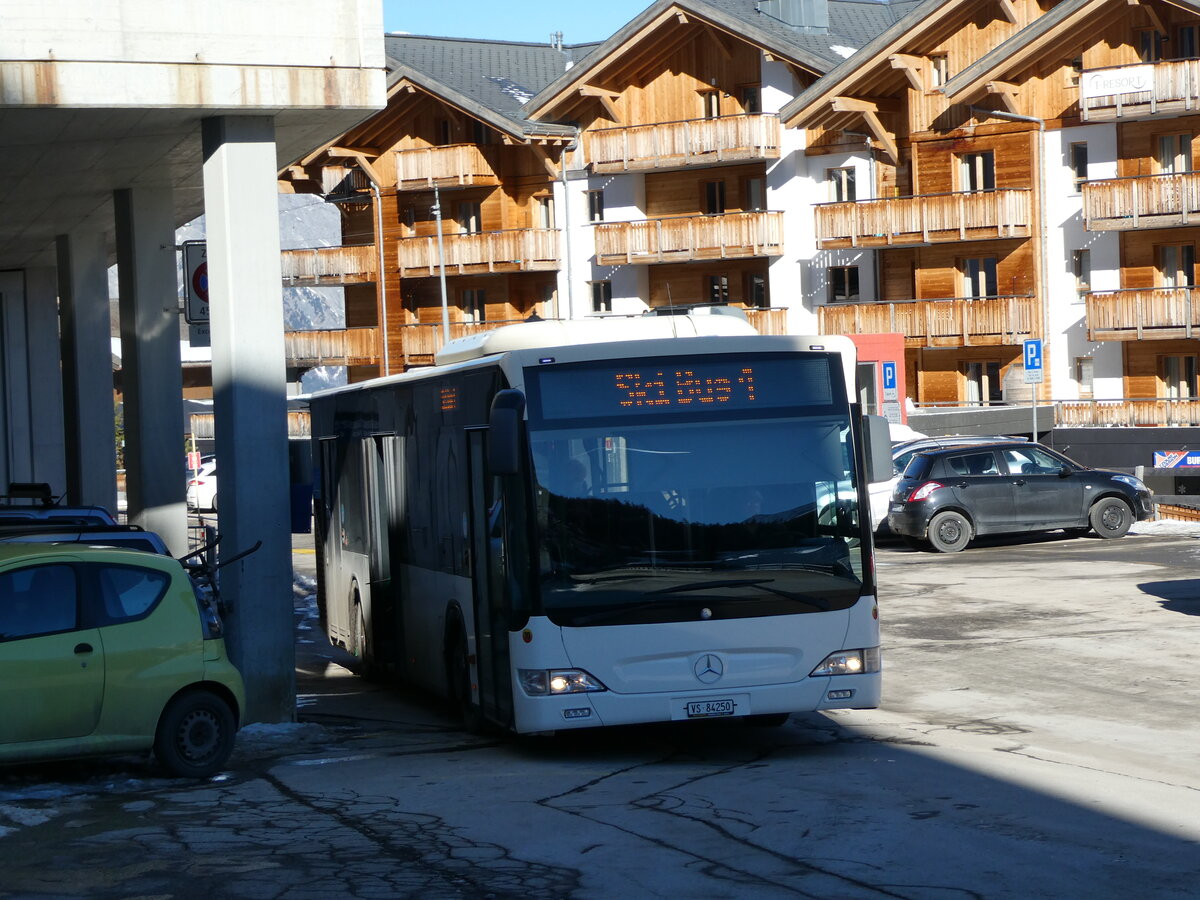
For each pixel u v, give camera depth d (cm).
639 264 5803
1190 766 1035
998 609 1967
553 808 936
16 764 1056
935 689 1422
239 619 1332
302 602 2542
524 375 1102
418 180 6072
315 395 1955
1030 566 2467
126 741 1050
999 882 731
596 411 1098
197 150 1546
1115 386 4944
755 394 1115
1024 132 5009
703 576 1087
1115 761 1058
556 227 6009
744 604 1089
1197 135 4712
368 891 748
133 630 1059
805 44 5462
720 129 5500
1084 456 4859
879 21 5991
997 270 5106
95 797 1011
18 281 2678
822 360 1128
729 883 744
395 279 6228
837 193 5472
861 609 1106
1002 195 4969
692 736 1223
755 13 5709
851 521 1112
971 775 1003
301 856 823
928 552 2850
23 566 1035
